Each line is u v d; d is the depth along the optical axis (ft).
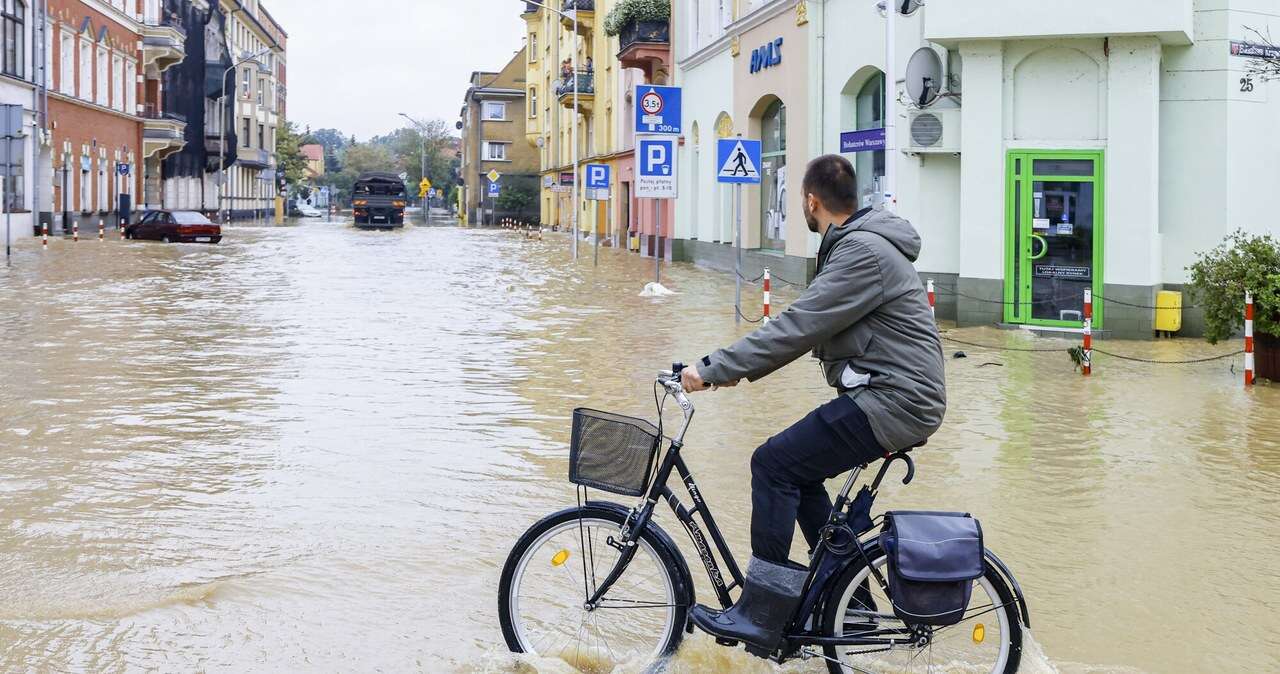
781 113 90.68
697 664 15.07
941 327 58.08
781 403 35.68
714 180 108.78
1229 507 23.82
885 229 14.14
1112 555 20.51
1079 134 56.03
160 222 148.66
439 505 23.26
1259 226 57.47
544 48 256.52
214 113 260.01
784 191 90.07
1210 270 43.24
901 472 26.55
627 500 23.68
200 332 53.11
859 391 14.08
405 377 40.09
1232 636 16.78
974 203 57.67
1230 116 56.13
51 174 154.51
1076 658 15.88
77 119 164.86
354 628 16.56
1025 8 54.54
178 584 18.38
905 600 13.57
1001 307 57.67
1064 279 56.70
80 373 40.16
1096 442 30.14
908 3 56.85
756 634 14.40
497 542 20.81
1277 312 39.47
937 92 58.95
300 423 31.65
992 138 57.11
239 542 20.67
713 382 14.34
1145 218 55.01
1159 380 41.16
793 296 77.36
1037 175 56.75
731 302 72.38
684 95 120.88
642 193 78.18
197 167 248.73
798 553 19.54
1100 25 53.52
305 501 23.50
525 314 63.57
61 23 157.17
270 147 348.18
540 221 295.89
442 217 402.52
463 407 34.32
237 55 310.65
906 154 62.13
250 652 15.62
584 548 15.11
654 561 14.93
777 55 85.81
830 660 14.39
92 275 89.04
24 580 18.42
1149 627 17.08
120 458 27.20
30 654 15.39
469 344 49.73
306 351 46.88
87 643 15.85
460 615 17.12
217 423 31.53
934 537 13.67
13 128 97.04
